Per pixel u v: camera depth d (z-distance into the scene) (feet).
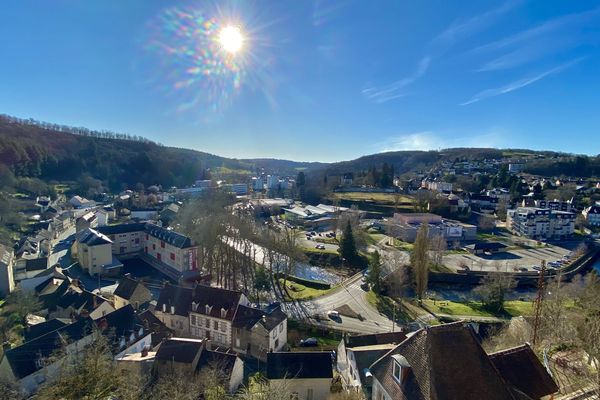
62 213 452.76
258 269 282.36
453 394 59.31
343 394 119.96
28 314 200.95
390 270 299.99
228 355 142.31
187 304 200.13
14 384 130.62
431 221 498.28
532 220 501.15
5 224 365.40
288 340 198.29
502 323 222.28
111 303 218.38
